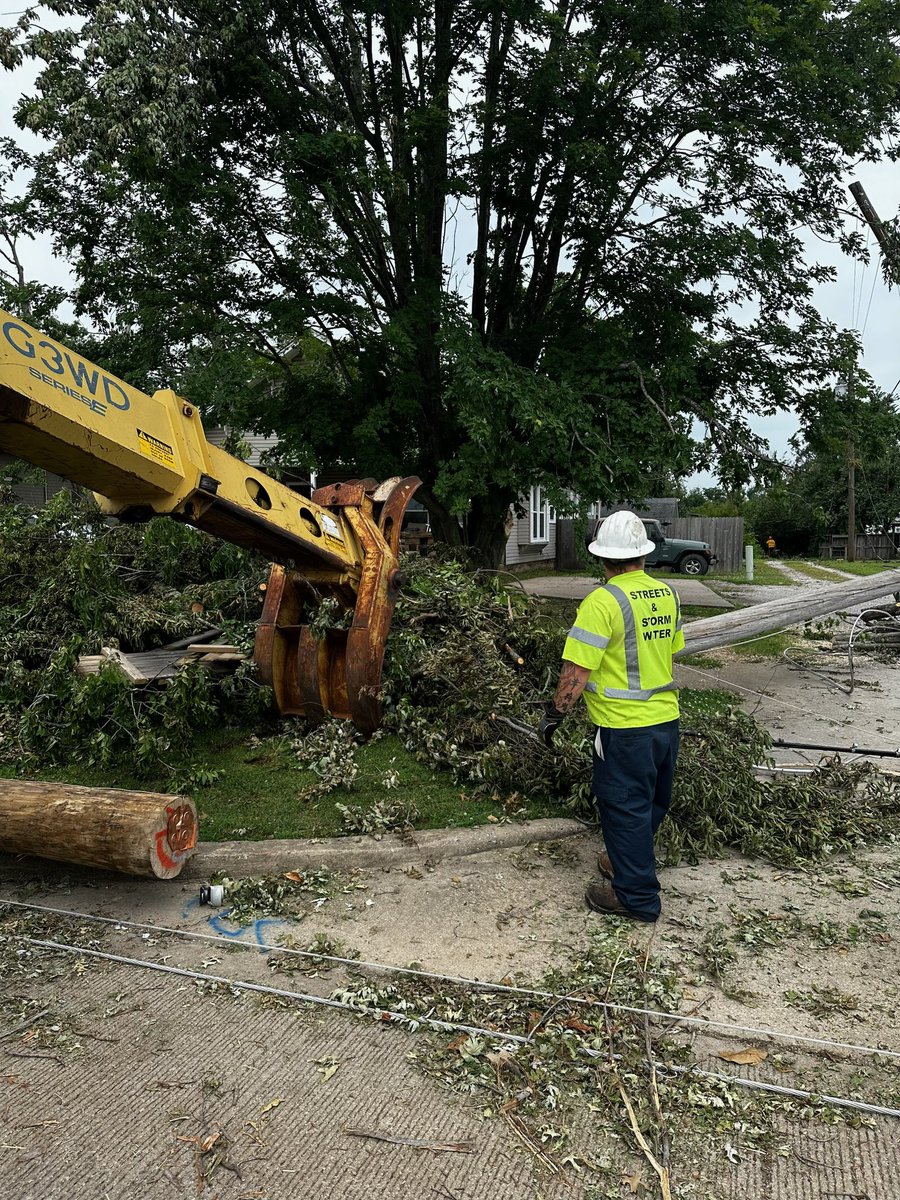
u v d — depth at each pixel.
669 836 4.65
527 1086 2.82
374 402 12.16
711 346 12.65
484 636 6.37
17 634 6.68
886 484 33.81
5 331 3.15
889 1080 2.83
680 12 10.30
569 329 12.19
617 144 11.27
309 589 5.53
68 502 7.80
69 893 4.25
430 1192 2.40
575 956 3.60
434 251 12.49
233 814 5.01
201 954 3.65
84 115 8.72
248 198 10.84
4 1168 2.47
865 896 4.18
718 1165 2.50
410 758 5.83
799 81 10.73
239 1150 2.55
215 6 10.12
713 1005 3.26
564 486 10.99
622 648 3.79
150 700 5.79
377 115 11.66
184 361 11.68
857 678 9.38
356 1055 2.98
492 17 10.77
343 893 4.21
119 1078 2.86
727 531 26.36
